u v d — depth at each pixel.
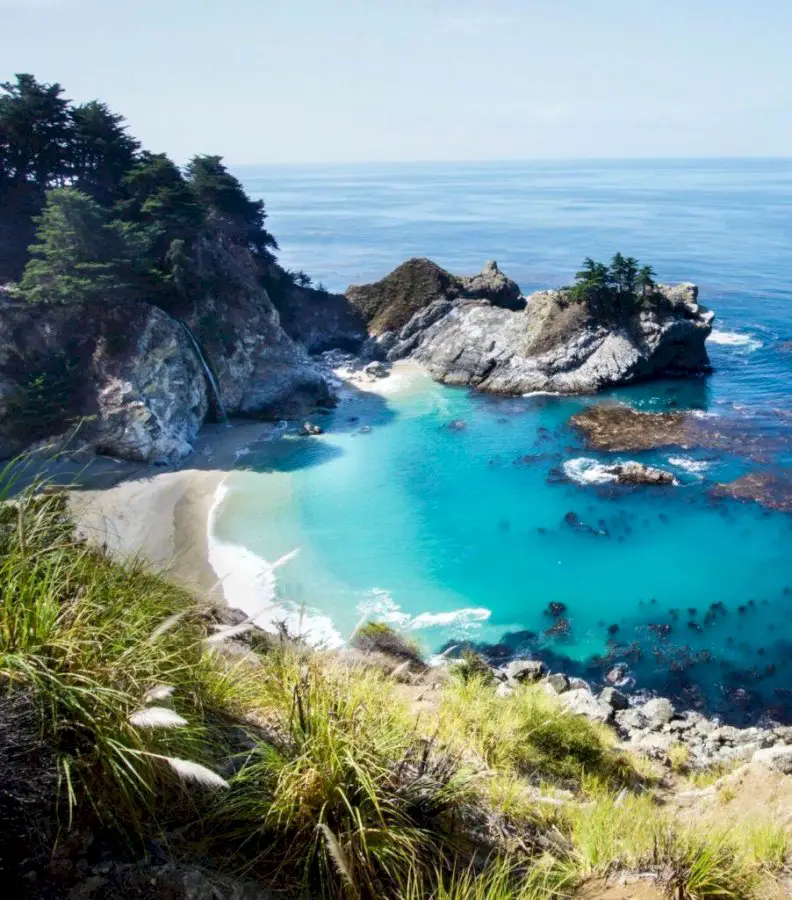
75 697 5.34
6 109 62.66
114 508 46.97
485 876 6.54
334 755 6.12
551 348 73.81
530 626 35.50
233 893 5.23
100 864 5.05
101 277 56.22
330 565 41.00
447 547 43.09
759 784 13.54
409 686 14.03
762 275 128.50
